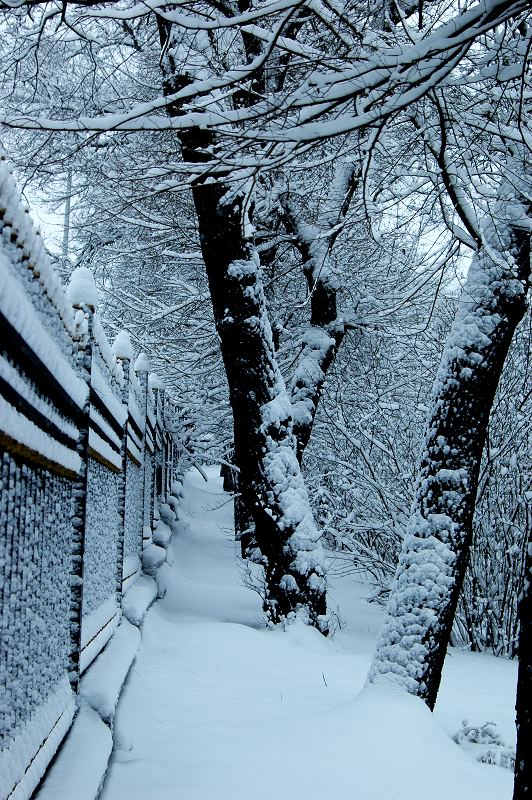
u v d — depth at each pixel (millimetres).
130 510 9734
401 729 5363
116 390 7578
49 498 4102
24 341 3104
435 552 6312
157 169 5008
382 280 14305
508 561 12117
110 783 4438
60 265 15469
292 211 13188
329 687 7434
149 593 9703
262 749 5105
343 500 15477
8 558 3137
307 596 10641
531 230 6211
